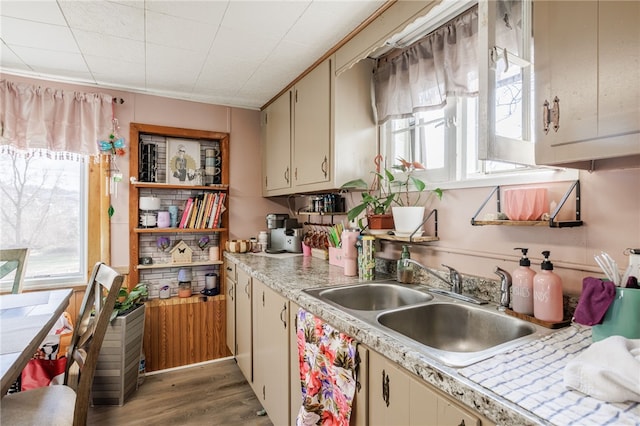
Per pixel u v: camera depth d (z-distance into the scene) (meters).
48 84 2.41
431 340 1.33
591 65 0.80
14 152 2.25
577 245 1.12
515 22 1.06
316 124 2.17
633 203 0.99
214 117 2.98
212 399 2.27
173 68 2.28
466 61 1.54
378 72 2.09
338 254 2.19
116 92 2.62
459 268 1.56
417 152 1.90
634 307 0.83
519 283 1.17
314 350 1.31
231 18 1.69
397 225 1.73
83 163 2.58
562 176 1.16
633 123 0.73
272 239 3.05
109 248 2.57
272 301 1.83
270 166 2.94
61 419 1.24
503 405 0.65
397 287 1.68
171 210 2.78
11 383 0.93
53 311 1.50
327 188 2.05
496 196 1.39
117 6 1.59
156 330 2.65
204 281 2.99
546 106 0.89
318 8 1.61
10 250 2.02
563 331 1.03
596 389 0.66
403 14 1.46
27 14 1.65
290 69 2.30
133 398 2.27
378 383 1.01
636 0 0.73
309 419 1.26
